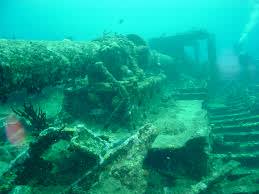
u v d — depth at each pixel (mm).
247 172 6141
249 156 6707
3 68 4199
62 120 6723
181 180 5188
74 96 7086
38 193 4062
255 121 9430
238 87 13789
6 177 4336
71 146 4426
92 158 4492
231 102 11867
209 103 12172
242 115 10070
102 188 4309
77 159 4555
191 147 5434
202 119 7367
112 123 6543
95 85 6820
